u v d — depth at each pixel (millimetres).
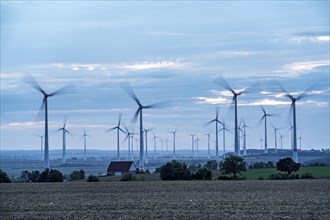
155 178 170250
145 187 123875
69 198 97500
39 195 105312
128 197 97500
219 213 71500
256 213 71062
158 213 72188
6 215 72188
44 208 80438
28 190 119625
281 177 157625
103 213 73062
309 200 87000
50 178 166625
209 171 163250
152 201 88750
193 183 136375
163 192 108062
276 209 75188
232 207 78250
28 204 86750
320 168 194125
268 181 140875
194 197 95188
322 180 142500
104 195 103062
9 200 94500
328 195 96312
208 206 79875
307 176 159375
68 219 67562
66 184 142125
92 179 162875
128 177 164000
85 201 90812
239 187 118875
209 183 135250
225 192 105750
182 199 91625
